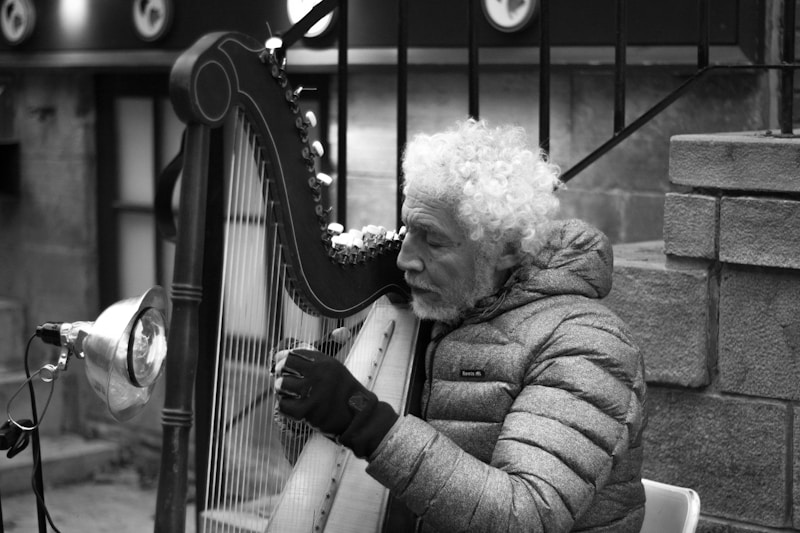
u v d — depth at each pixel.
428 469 2.04
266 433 2.33
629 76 4.76
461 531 2.04
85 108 7.50
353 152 5.88
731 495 3.10
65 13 7.20
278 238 2.08
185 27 6.48
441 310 2.35
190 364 1.73
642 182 4.77
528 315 2.33
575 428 2.13
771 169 2.92
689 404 3.15
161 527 1.73
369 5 5.50
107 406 2.03
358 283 2.34
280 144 2.00
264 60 1.93
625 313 3.21
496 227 2.26
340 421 2.05
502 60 4.98
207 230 2.67
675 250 3.11
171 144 7.17
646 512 2.58
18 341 7.69
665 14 4.46
